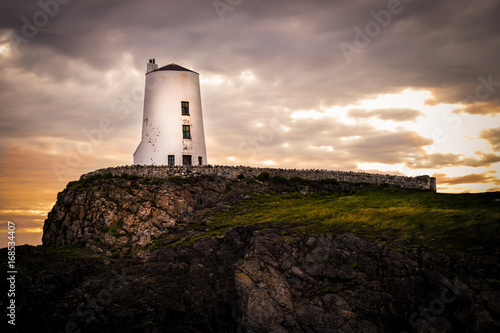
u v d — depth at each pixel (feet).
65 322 160.97
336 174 249.96
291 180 244.83
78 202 219.61
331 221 180.04
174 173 232.73
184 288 167.02
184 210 214.69
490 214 167.32
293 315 145.48
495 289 134.21
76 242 207.00
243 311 149.59
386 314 142.20
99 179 229.86
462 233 158.61
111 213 211.00
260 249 162.71
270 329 144.25
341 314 142.61
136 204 212.84
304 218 188.34
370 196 222.48
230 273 166.81
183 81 256.93
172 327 155.84
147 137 255.09
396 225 170.19
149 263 179.63
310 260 158.61
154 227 204.85
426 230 164.25
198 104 260.83
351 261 155.63
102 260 187.73
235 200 223.51
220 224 201.16
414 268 148.77
